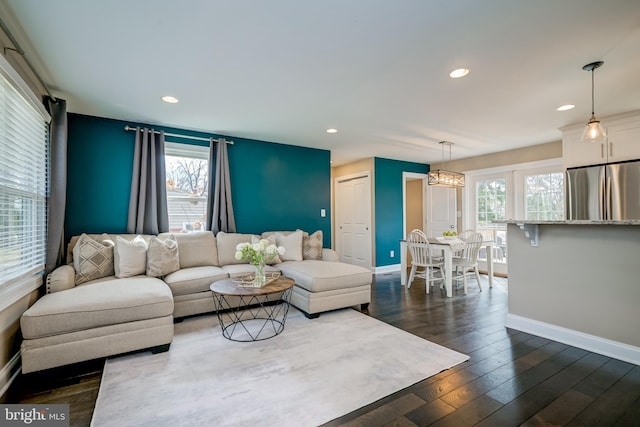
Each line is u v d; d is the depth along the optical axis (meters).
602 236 2.45
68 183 3.52
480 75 2.61
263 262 3.00
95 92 2.93
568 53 2.26
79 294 2.36
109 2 1.70
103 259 3.07
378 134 4.45
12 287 2.12
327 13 1.81
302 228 5.18
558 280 2.69
